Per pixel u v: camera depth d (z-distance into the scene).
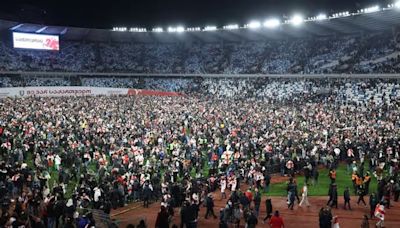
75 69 85.81
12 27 81.00
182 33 92.94
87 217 18.44
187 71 90.06
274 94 74.50
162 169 32.22
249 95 76.50
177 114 53.50
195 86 85.81
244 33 89.62
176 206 25.83
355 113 53.53
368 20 71.19
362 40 78.19
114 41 98.38
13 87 68.50
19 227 17.59
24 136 35.91
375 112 53.19
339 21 73.50
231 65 88.75
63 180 28.34
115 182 26.64
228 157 32.34
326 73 73.56
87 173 28.41
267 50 89.94
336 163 35.03
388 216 24.72
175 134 41.06
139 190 27.53
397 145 35.09
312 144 36.44
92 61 90.25
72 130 39.72
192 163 33.81
